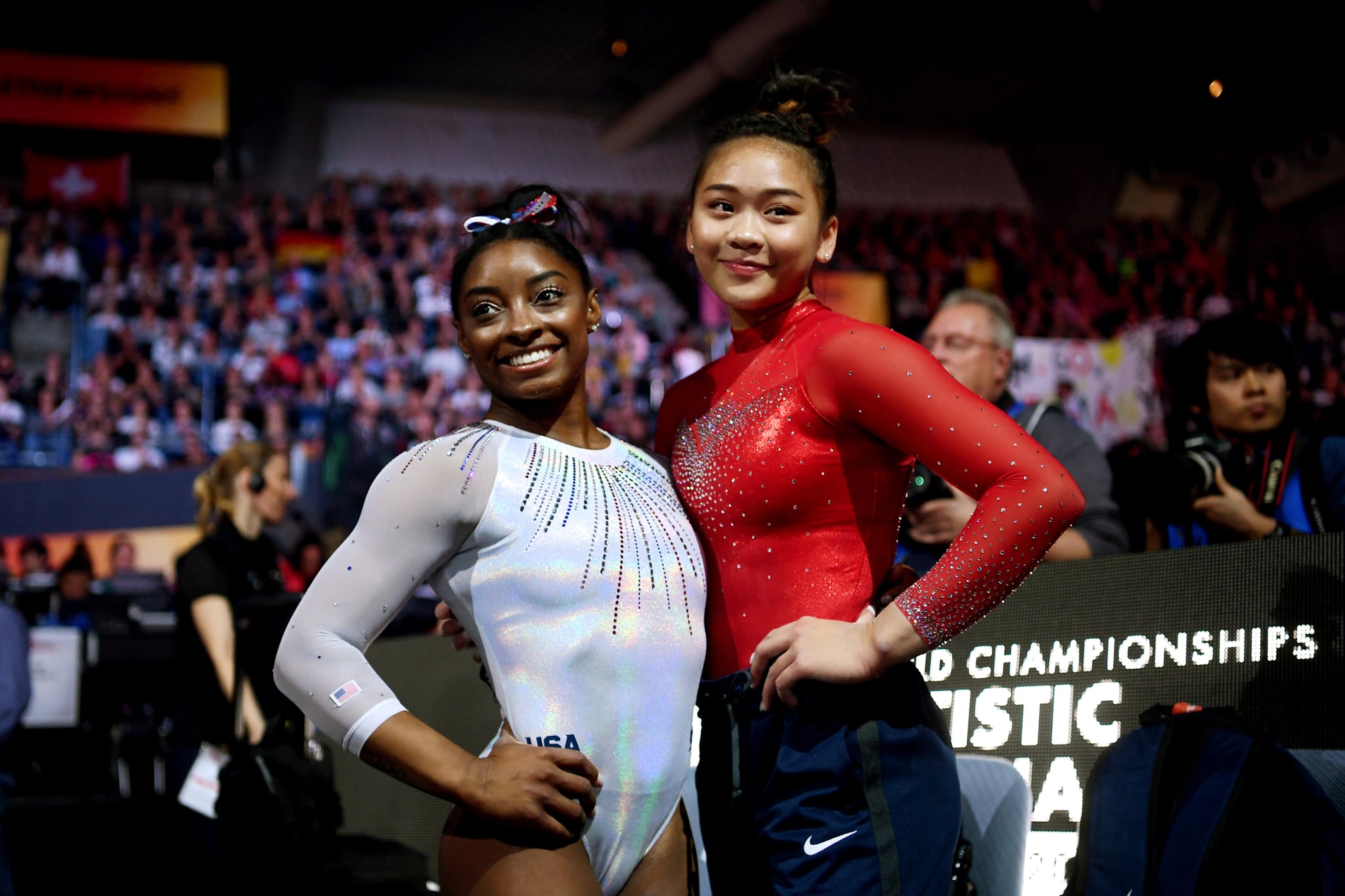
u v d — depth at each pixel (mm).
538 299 1453
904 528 2314
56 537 7223
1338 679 1580
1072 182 15141
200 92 12492
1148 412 5664
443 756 1300
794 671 1385
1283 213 12656
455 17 13086
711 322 11375
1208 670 1700
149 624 5859
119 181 12328
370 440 8695
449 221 13219
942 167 15484
